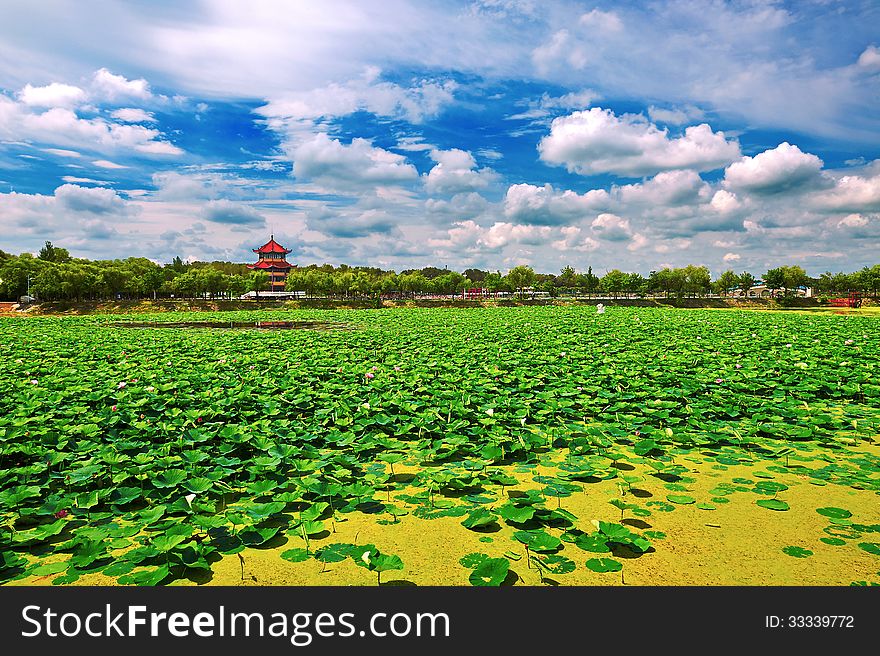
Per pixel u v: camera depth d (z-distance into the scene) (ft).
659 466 21.04
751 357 45.78
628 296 286.46
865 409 29.37
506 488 18.97
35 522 16.29
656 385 34.35
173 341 64.13
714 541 14.96
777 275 247.91
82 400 30.76
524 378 36.40
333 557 14.17
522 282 275.59
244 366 43.70
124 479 18.44
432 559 14.25
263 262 326.85
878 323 90.68
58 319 129.59
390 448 23.57
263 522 16.31
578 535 15.39
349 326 98.22
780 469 20.44
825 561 13.87
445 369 41.68
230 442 21.88
